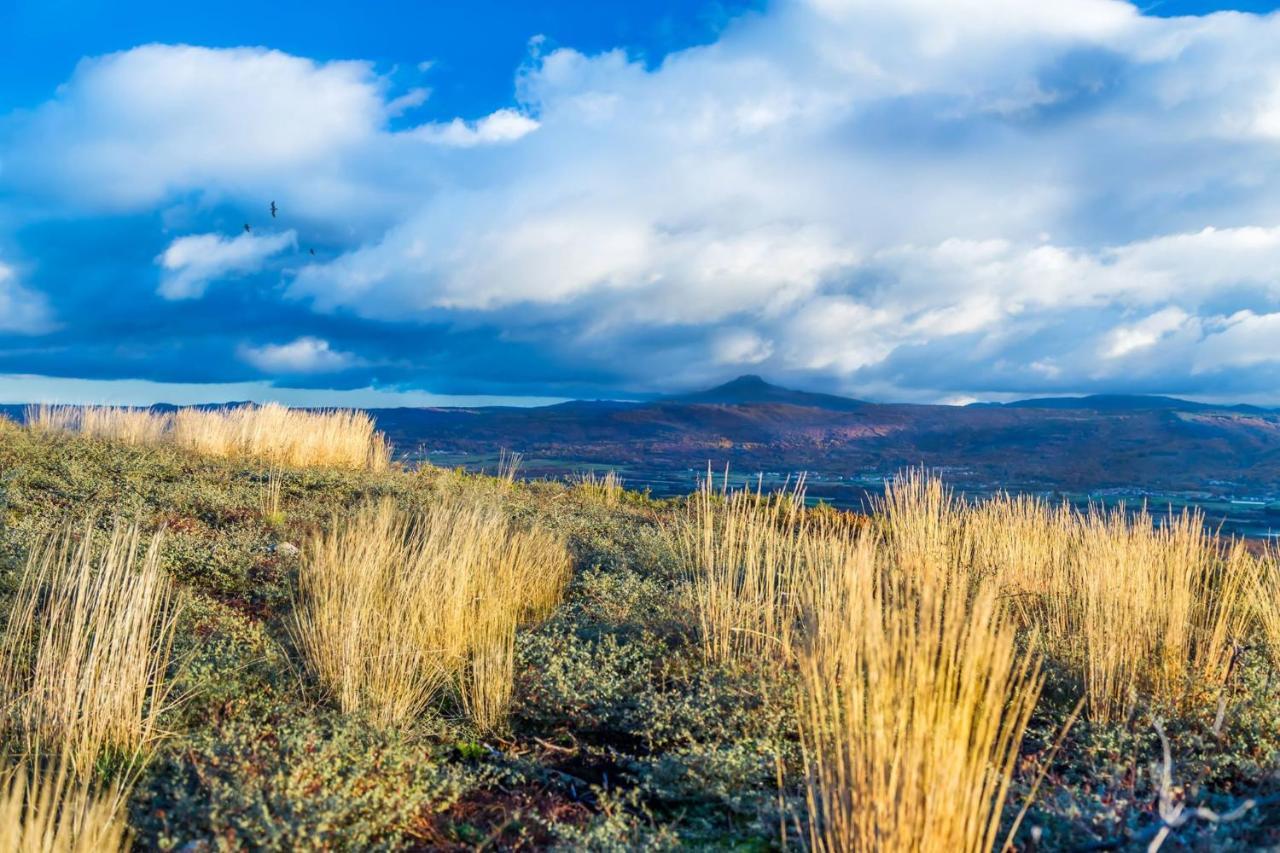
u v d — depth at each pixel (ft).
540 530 27.30
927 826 7.11
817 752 8.25
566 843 9.63
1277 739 12.13
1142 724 12.68
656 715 13.26
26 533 20.75
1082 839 9.37
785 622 15.60
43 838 8.76
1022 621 17.46
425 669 14.51
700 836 10.10
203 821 9.21
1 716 11.28
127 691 11.48
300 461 43.47
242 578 20.53
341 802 9.59
